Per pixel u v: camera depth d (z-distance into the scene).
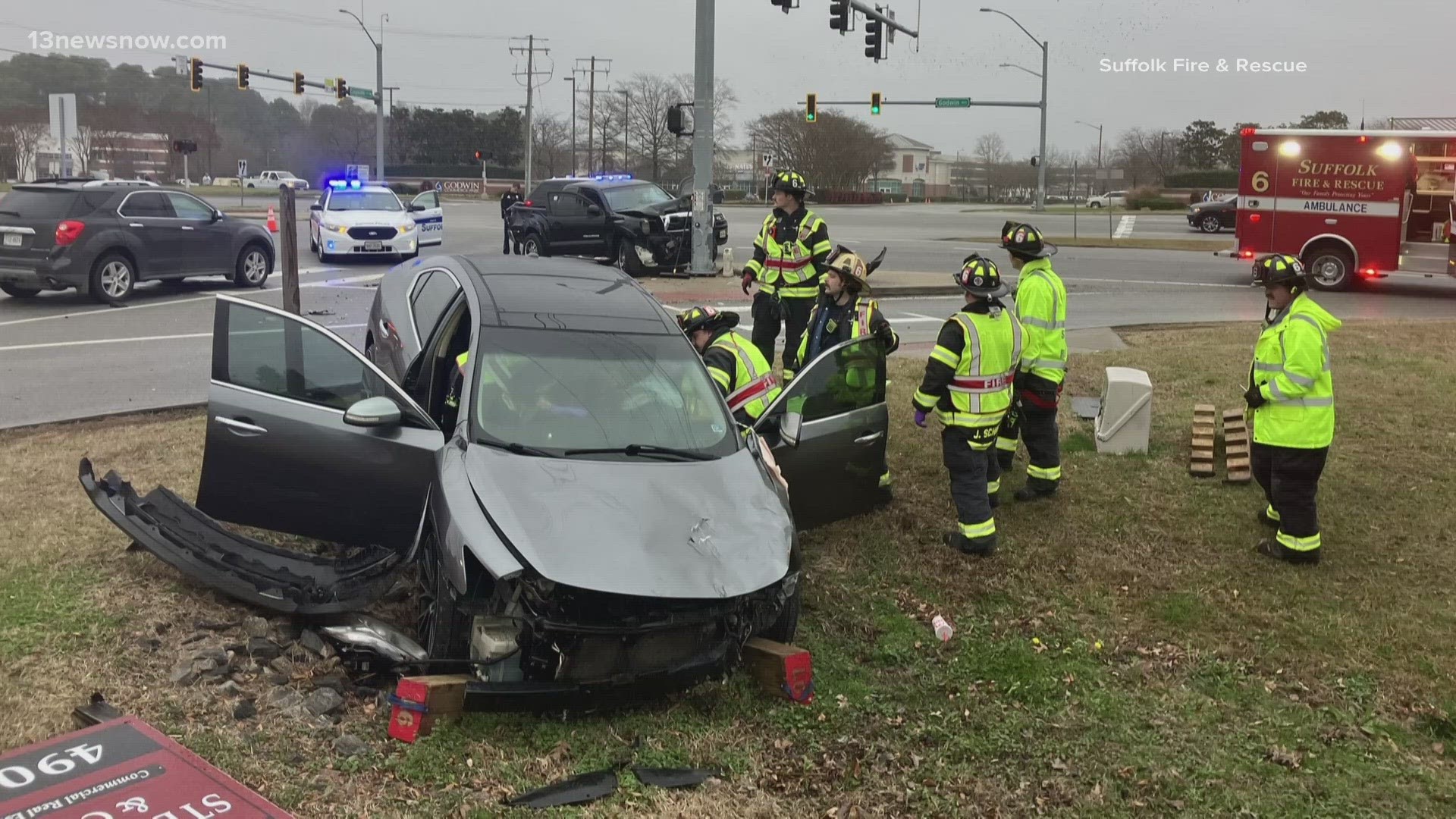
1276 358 6.21
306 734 4.02
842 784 3.99
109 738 3.71
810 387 5.79
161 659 4.52
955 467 6.32
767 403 6.05
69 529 5.99
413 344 6.26
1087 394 10.12
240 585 4.91
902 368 11.12
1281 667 5.12
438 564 4.37
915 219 52.16
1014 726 4.50
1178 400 9.80
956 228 43.12
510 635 4.23
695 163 19.55
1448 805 4.03
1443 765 4.34
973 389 6.16
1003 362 6.22
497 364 5.00
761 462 5.05
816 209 71.12
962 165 133.88
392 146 110.50
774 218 8.85
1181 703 4.76
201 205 16.41
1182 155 97.00
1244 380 10.55
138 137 97.06
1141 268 24.33
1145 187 75.56
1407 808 4.00
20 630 4.68
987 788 4.01
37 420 8.69
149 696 4.20
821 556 6.27
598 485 4.46
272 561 5.31
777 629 4.82
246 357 5.29
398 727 4.04
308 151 116.62
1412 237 19.27
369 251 21.53
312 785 3.69
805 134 91.19
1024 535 6.69
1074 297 18.55
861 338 6.13
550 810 3.65
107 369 10.83
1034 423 7.18
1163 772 4.18
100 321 13.74
